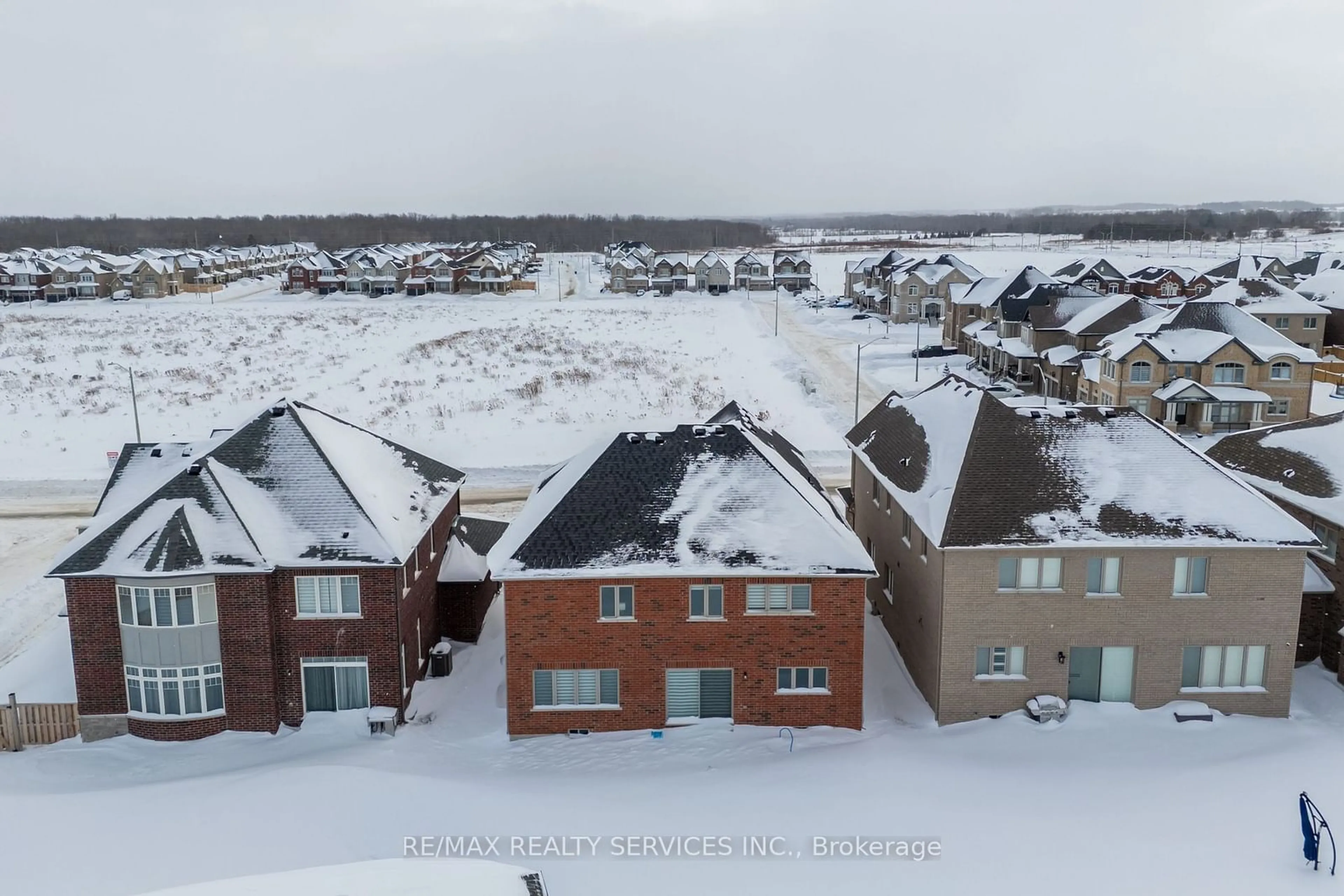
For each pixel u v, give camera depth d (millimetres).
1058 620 26766
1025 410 29781
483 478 53375
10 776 24750
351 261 163250
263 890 13547
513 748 26359
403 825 21891
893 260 137500
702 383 78125
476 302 153875
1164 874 19703
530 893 13930
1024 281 91438
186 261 171750
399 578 27125
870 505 36750
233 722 26969
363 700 27734
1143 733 26125
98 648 26297
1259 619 26812
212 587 26219
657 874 19891
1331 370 79312
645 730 27109
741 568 26031
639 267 164875
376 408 68625
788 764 24891
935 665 27484
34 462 56031
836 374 84375
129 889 19312
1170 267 145500
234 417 66250
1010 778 23906
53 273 155125
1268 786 23281
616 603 26562
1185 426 63250
